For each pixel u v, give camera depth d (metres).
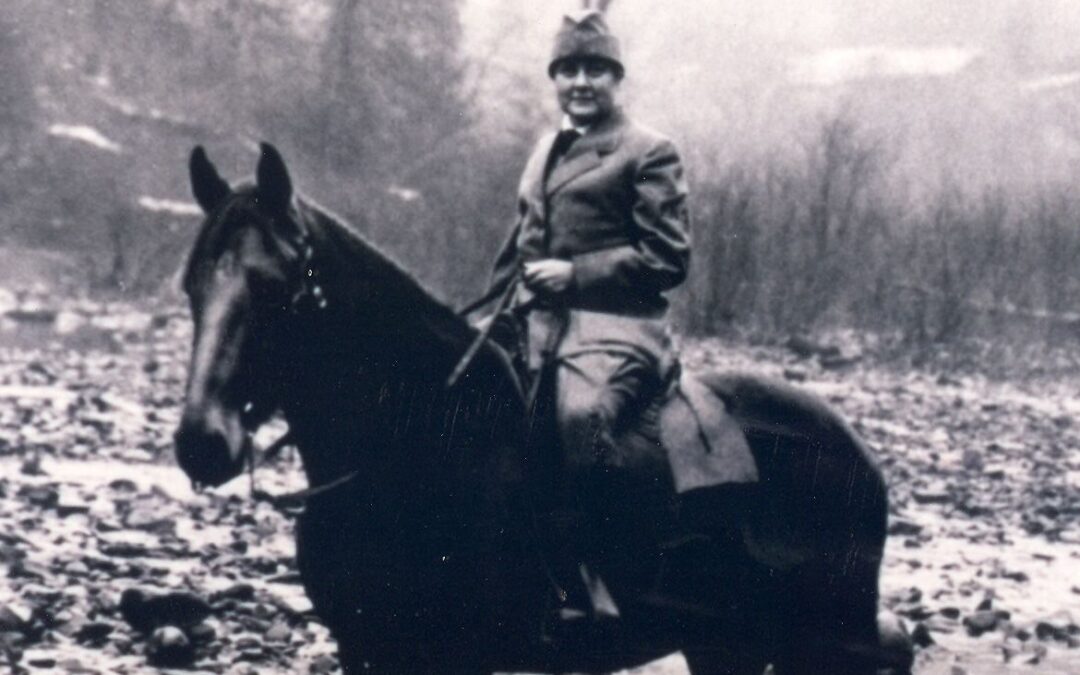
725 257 18.20
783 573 4.57
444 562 4.04
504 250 4.70
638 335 4.40
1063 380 17.22
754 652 4.64
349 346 3.97
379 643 4.08
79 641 6.31
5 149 23.61
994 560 9.26
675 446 4.36
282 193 3.77
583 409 4.22
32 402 12.21
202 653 6.25
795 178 20.03
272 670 6.16
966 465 12.42
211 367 3.65
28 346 15.58
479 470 4.11
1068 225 19.81
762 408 4.61
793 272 18.70
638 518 4.32
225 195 3.88
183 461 3.63
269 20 26.00
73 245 22.70
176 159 25.17
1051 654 7.24
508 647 4.21
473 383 4.16
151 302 19.42
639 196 4.41
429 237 19.69
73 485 9.38
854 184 19.52
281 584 7.52
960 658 7.07
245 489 9.68
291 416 3.97
